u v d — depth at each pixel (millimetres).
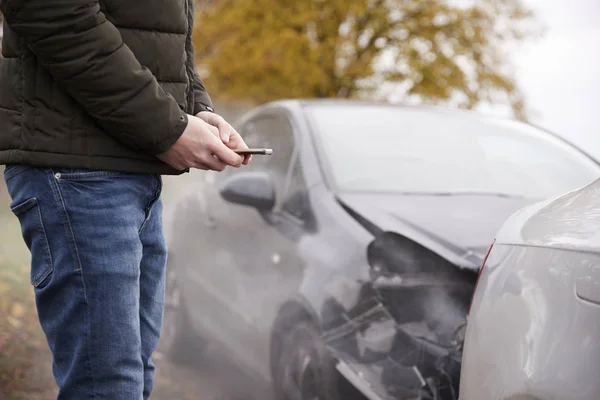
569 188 3963
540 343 1764
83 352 1741
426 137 4234
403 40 14641
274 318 3580
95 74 1650
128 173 1774
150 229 1898
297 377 3381
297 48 13938
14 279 5305
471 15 14586
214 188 4844
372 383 2910
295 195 3855
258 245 3914
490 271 2064
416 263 3023
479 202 3578
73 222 1722
